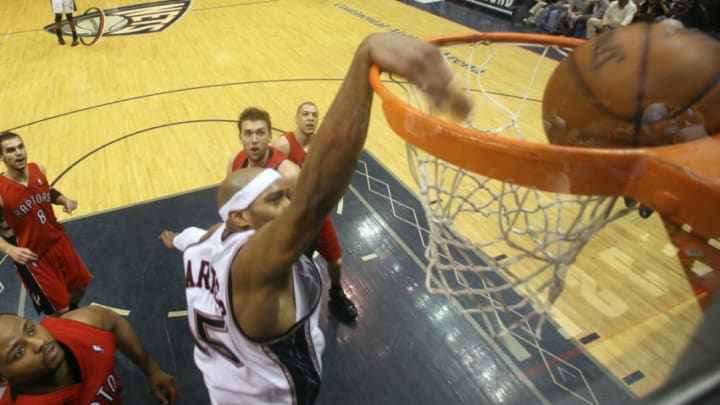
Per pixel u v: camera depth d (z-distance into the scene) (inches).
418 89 23.0
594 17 301.9
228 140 213.8
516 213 45.3
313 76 280.4
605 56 32.1
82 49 335.3
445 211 48.3
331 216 162.7
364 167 189.5
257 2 448.5
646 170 24.9
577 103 33.0
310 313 39.9
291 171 100.3
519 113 61.1
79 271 124.9
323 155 25.8
